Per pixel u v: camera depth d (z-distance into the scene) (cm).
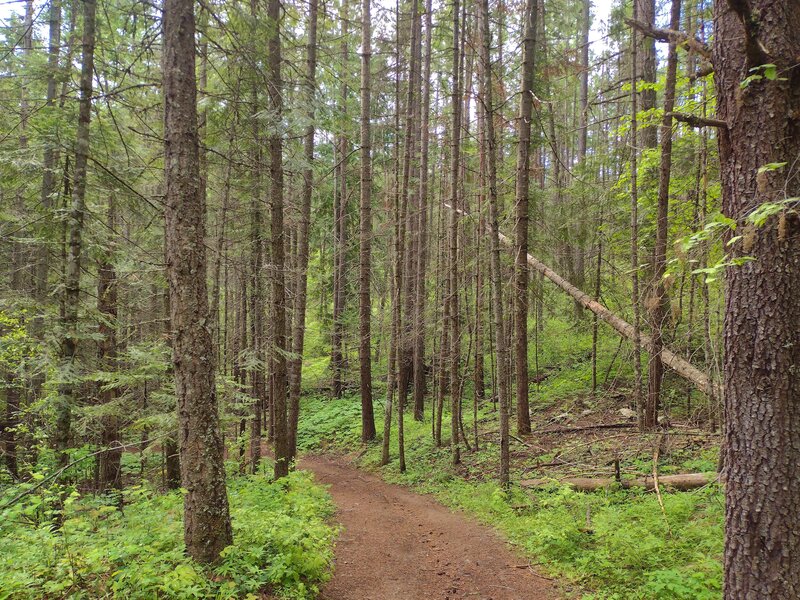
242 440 1183
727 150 335
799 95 303
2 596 386
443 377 1321
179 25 493
